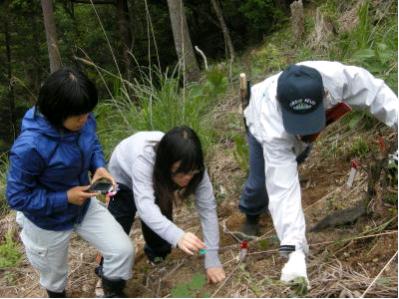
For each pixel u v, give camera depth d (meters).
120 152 2.95
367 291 2.48
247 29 12.73
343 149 3.76
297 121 2.37
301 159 2.93
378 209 2.99
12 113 13.26
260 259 2.99
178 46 8.50
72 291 3.35
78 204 2.63
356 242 2.87
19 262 3.96
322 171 3.72
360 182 3.34
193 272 3.10
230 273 2.90
